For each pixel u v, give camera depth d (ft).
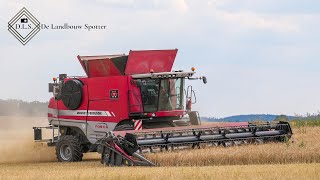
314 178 117.19
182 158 153.99
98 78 191.31
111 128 187.73
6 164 188.14
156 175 124.47
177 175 123.85
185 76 191.83
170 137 163.94
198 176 122.01
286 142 168.55
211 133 170.60
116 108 186.91
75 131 199.21
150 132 162.50
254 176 119.65
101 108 190.08
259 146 162.61
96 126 191.21
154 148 160.66
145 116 187.52
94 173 131.85
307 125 241.14
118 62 189.26
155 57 193.06
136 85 186.50
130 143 158.61
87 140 195.00
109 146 161.07
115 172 132.77
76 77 198.59
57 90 200.64
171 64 196.54
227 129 173.06
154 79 189.26
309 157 153.89
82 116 194.59
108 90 188.65
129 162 156.76
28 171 149.48
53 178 125.59
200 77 192.95
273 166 137.69
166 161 154.61
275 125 179.83
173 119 194.08
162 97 189.98
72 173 134.82
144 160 155.02
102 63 191.31
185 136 166.30
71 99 196.13
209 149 159.22
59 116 200.64
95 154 221.66
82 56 196.95
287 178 117.19
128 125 184.55
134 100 185.37
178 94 192.44
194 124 192.13
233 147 162.20
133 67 189.78
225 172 125.70
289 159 153.79
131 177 123.34
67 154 196.24
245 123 178.70
